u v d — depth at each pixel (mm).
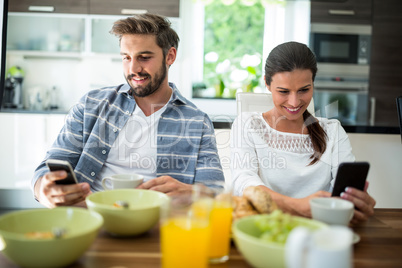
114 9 3996
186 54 4324
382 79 4332
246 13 4957
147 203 1108
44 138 3508
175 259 770
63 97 4301
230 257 911
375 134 2658
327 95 4297
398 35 4281
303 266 570
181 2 4094
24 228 905
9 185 3516
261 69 4930
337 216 963
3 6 3617
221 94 4797
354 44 4281
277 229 814
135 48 1591
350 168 1139
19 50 4074
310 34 4254
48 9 3936
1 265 841
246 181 1439
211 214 804
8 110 3477
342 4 4234
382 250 968
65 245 779
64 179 1158
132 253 908
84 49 4148
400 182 2705
